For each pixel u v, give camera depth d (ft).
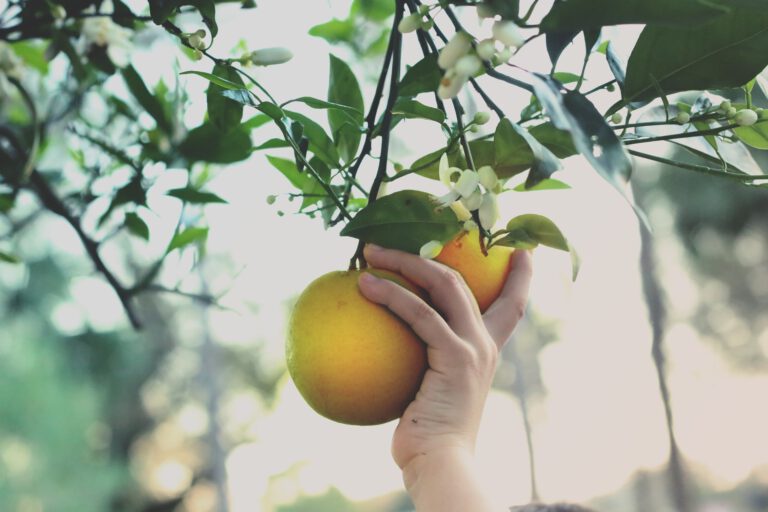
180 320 33.45
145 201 2.57
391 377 1.95
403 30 1.66
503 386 40.09
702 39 1.75
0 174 2.53
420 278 2.00
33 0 2.27
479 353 2.03
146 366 32.04
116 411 31.48
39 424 19.11
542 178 1.59
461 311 2.02
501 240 1.75
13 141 2.51
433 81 1.87
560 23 1.47
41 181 2.54
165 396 33.06
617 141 1.47
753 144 1.97
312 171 1.89
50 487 18.44
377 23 2.89
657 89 1.78
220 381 30.32
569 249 1.73
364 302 1.94
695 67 1.77
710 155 1.92
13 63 2.29
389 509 41.29
